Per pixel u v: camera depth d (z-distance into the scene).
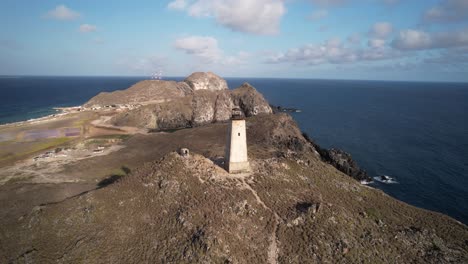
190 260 27.64
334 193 41.94
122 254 28.98
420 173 74.25
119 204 34.94
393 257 31.70
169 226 32.00
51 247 29.64
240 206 34.88
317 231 33.22
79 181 56.12
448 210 56.28
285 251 30.84
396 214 39.47
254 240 31.80
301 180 43.22
